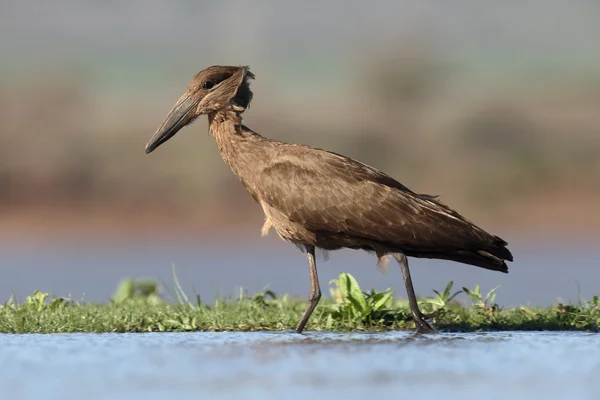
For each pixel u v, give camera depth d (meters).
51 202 31.73
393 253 10.55
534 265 22.08
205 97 11.17
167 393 7.30
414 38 44.12
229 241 27.56
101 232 29.47
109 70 46.50
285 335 10.23
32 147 33.78
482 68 45.47
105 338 9.95
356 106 38.47
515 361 8.57
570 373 8.06
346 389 7.46
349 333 10.48
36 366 8.30
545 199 32.56
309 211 10.59
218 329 10.86
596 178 33.59
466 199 32.75
